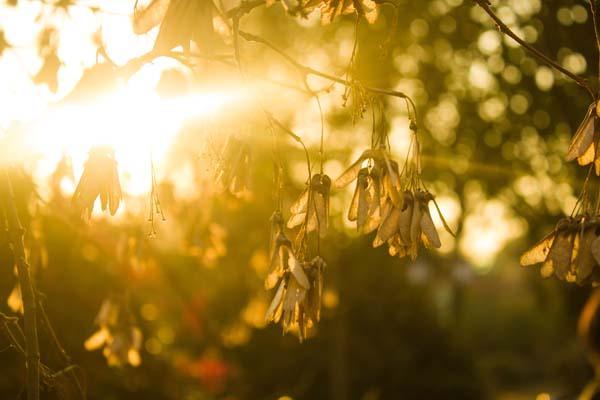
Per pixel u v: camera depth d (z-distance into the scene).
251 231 7.89
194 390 9.88
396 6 2.53
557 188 5.95
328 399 9.89
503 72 5.74
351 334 10.16
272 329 10.39
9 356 5.83
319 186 2.21
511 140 6.08
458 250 8.43
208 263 4.33
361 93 2.44
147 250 4.01
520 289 24.94
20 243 2.68
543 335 21.75
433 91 6.34
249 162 2.50
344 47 6.66
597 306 4.86
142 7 2.45
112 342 3.88
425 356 10.49
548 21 5.07
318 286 2.16
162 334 10.52
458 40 6.04
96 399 6.77
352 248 9.19
